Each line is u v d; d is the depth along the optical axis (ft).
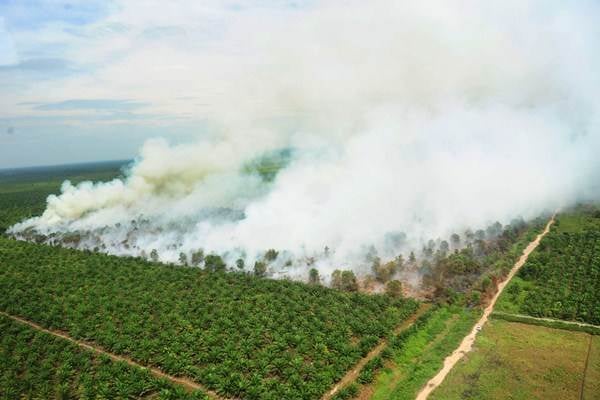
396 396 285.43
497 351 332.60
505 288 450.71
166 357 335.26
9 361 340.59
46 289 482.69
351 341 353.92
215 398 293.23
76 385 313.94
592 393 279.28
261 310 408.46
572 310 388.16
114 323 398.62
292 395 285.64
